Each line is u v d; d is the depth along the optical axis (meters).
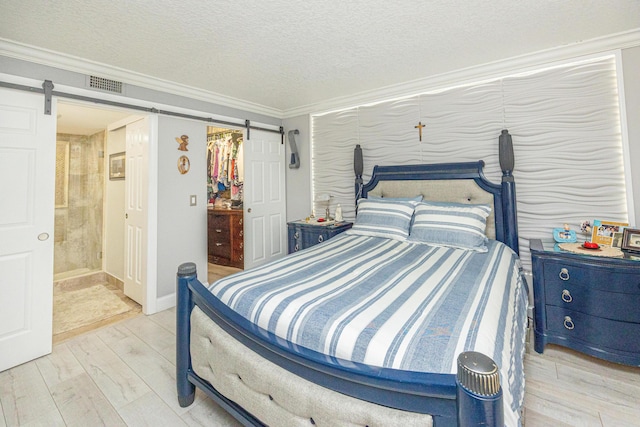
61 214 4.07
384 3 1.73
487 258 2.04
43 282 2.16
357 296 1.35
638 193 2.13
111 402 1.67
